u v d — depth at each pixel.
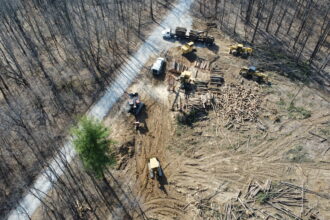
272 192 38.84
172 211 37.34
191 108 48.62
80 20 67.00
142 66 57.09
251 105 49.47
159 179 40.34
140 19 69.56
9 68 54.56
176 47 61.94
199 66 56.97
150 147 44.03
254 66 57.62
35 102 49.38
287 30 68.12
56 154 42.91
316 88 53.53
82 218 36.50
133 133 45.59
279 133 45.81
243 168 41.62
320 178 40.38
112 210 37.25
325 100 51.22
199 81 53.16
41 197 38.31
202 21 70.44
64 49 59.66
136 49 61.00
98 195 38.56
